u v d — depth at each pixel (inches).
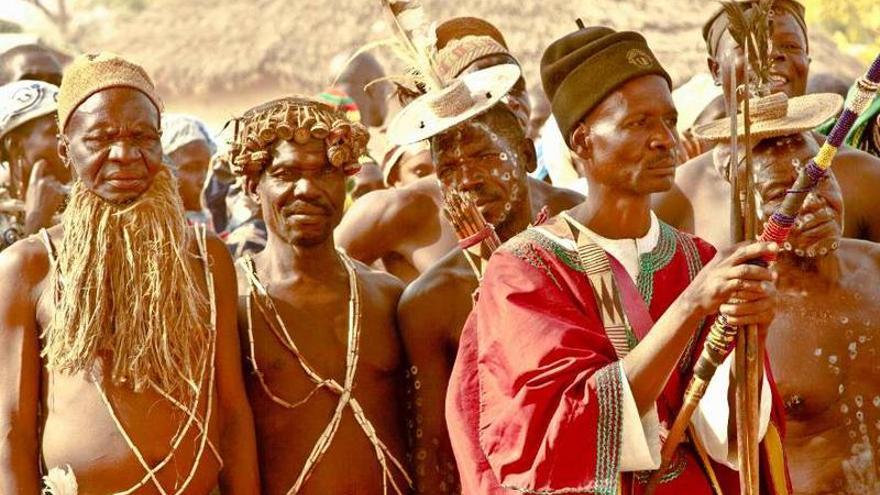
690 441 183.0
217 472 205.5
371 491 213.2
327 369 214.1
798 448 218.8
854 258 220.2
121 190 202.2
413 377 217.8
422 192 269.6
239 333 215.3
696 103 312.0
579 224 183.9
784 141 214.1
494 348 177.8
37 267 203.3
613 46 182.4
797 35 258.1
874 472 215.8
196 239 209.8
